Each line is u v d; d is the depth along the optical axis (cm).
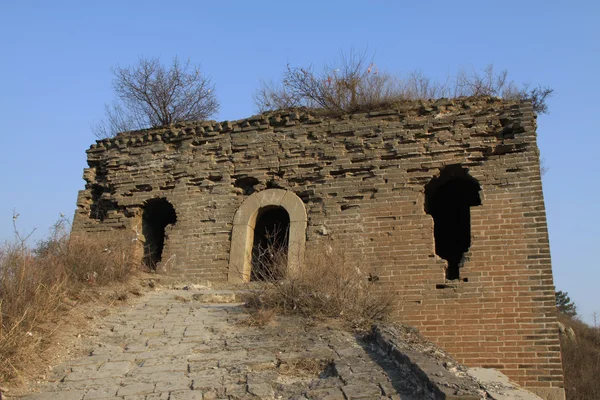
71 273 1170
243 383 736
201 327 973
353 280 1067
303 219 1487
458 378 670
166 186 1689
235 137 1656
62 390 736
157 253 1767
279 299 1038
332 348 841
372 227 1414
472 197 1628
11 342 791
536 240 1274
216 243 1552
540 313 1212
